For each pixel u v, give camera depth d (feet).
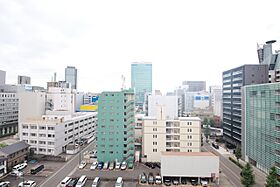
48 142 224.33
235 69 282.77
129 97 207.41
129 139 205.57
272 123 171.32
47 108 334.44
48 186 147.95
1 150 180.34
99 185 152.76
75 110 467.52
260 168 187.62
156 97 333.83
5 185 143.43
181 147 209.97
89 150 247.50
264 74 260.01
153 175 173.17
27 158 207.10
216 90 627.87
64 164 198.39
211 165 159.74
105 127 205.26
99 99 206.80
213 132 352.28
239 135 263.90
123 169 184.34
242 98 225.97
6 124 355.97
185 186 153.89
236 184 156.25
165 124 209.97
